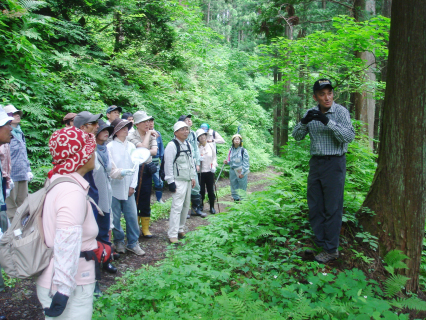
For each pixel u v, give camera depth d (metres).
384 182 3.72
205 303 2.80
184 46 11.55
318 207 3.53
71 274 1.69
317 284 3.08
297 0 9.80
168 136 9.71
